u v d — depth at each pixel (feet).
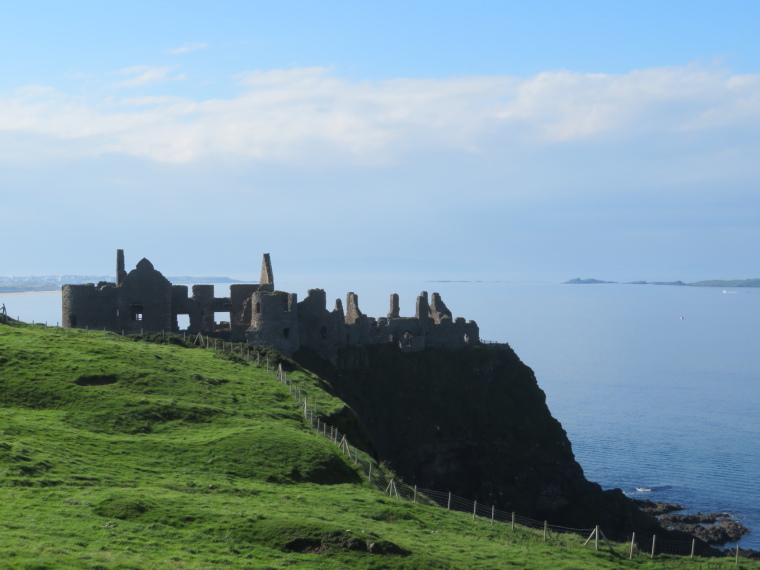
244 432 234.58
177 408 248.32
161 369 287.69
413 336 590.96
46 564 128.77
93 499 169.07
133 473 195.62
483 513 477.77
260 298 513.04
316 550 156.56
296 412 279.08
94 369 268.41
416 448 536.83
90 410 238.48
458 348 603.67
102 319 490.08
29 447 195.72
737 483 640.17
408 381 562.25
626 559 196.13
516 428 567.18
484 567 163.43
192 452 217.36
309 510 181.27
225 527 161.99
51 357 275.59
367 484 225.56
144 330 497.05
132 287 495.41
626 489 623.36
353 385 539.29
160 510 166.50
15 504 160.97
